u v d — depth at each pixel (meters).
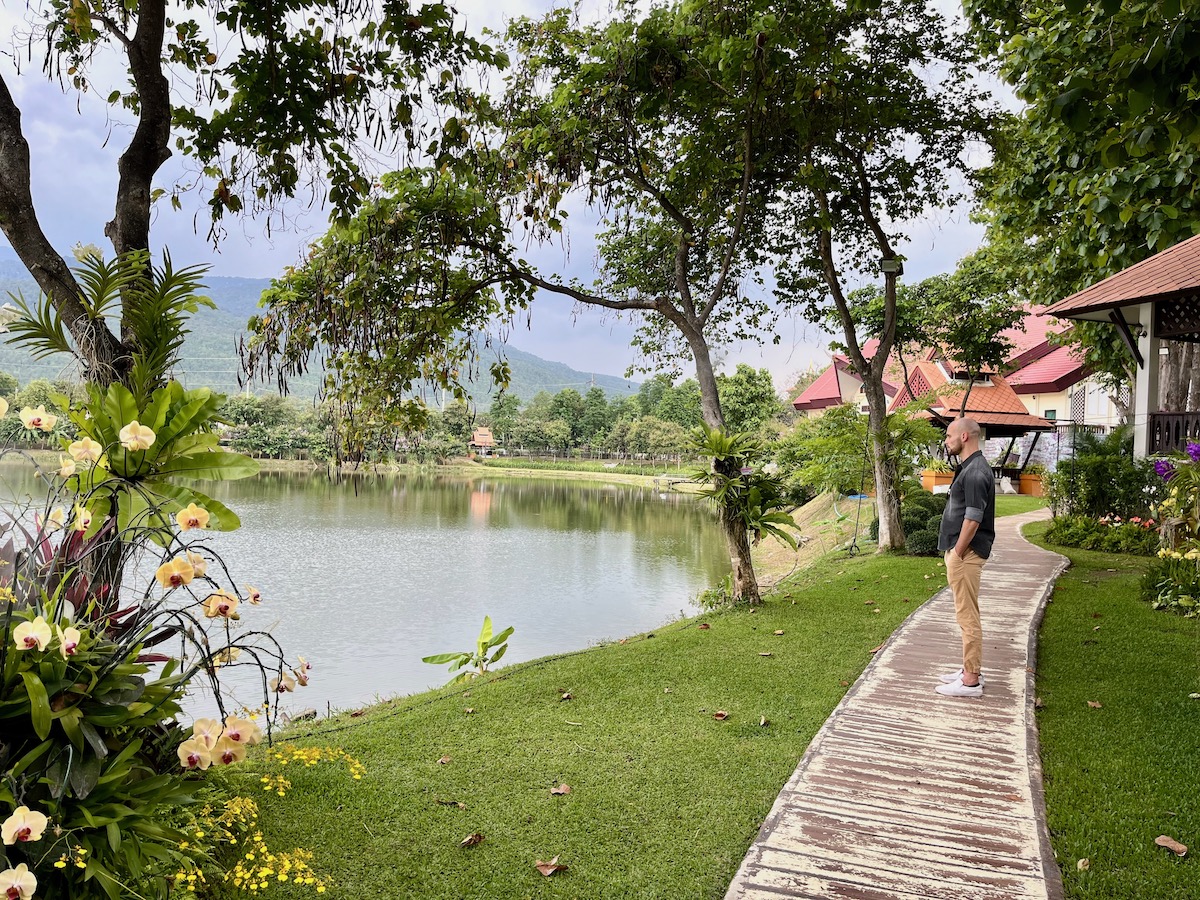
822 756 4.68
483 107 5.69
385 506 41.69
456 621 15.18
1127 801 4.05
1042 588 9.55
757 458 10.06
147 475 3.50
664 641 7.94
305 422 63.72
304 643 13.28
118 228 4.56
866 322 21.77
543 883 3.43
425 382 8.57
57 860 2.28
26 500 3.18
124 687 2.55
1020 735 4.98
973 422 5.84
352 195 5.44
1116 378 20.31
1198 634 7.19
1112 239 11.48
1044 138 10.76
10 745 2.42
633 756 4.88
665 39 7.91
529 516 38.38
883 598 9.71
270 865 3.46
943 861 3.50
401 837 3.83
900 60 10.98
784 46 7.88
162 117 4.64
